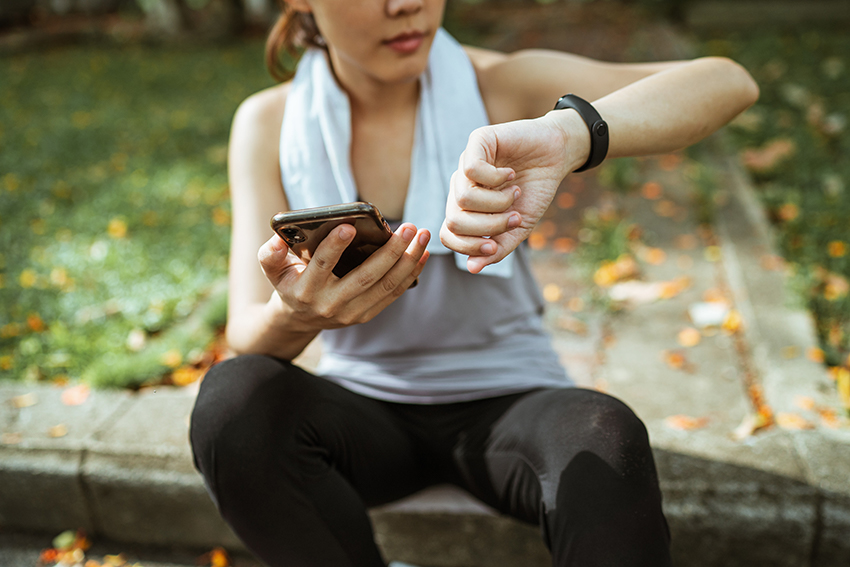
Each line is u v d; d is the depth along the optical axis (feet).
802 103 16.03
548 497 3.49
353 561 3.69
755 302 7.74
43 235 11.51
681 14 30.19
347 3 3.67
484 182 2.89
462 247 2.97
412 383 4.28
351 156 4.39
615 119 3.45
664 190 11.51
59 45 34.53
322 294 3.27
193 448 3.79
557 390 3.93
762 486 5.00
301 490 3.61
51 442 6.05
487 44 26.61
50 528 6.15
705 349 7.20
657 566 3.27
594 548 3.23
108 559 5.89
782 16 27.99
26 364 7.94
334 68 4.36
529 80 4.32
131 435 6.09
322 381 4.03
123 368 7.37
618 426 3.46
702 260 9.16
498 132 3.02
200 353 7.80
